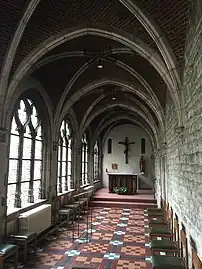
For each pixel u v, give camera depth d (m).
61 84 10.13
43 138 10.18
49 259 6.74
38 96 9.33
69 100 10.95
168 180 8.87
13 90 6.88
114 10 6.12
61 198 11.55
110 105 14.73
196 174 4.30
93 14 6.35
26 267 6.19
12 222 7.16
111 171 21.81
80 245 7.94
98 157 21.30
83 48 8.41
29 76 8.25
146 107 13.22
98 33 6.84
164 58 5.94
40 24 6.47
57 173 10.93
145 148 21.56
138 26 6.34
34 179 9.44
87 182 17.61
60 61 9.12
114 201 15.95
